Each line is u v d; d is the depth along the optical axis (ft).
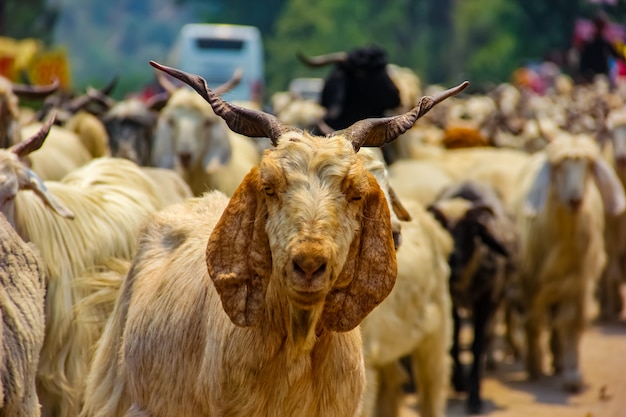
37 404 29.53
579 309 53.93
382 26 382.42
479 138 94.38
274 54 362.94
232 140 62.69
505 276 50.98
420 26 390.21
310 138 24.06
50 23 232.53
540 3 319.06
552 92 168.86
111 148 59.52
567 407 49.65
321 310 24.59
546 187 54.44
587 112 112.16
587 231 53.93
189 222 31.12
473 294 49.85
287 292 23.13
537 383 54.80
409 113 27.12
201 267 28.45
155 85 144.25
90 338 34.32
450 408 49.55
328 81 69.36
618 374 55.88
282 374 25.66
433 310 42.88
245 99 186.91
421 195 57.93
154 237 31.48
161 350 28.27
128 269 32.30
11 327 28.40
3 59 138.21
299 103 82.48
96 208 36.99
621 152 71.92
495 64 330.34
